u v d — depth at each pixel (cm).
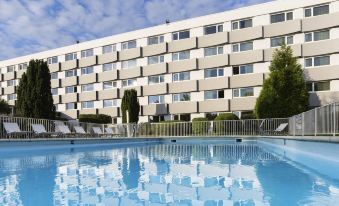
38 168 832
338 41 2616
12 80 5031
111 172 761
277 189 547
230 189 549
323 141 910
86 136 2275
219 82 3155
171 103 3441
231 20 3150
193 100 3334
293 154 1252
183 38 3447
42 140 1532
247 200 465
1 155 1236
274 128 2233
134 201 463
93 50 4159
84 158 1123
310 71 2725
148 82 3662
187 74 3403
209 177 683
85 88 4244
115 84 3959
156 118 3594
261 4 3005
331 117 934
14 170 793
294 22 2803
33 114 2481
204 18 3300
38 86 2508
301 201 455
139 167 862
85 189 551
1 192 524
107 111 3947
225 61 3125
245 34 3044
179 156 1218
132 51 3741
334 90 2636
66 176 697
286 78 2614
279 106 2602
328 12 2703
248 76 3014
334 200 461
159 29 3584
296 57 2734
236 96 3114
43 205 439
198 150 1580
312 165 909
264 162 986
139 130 2752
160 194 510
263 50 2969
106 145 1970
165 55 3550
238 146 1917
